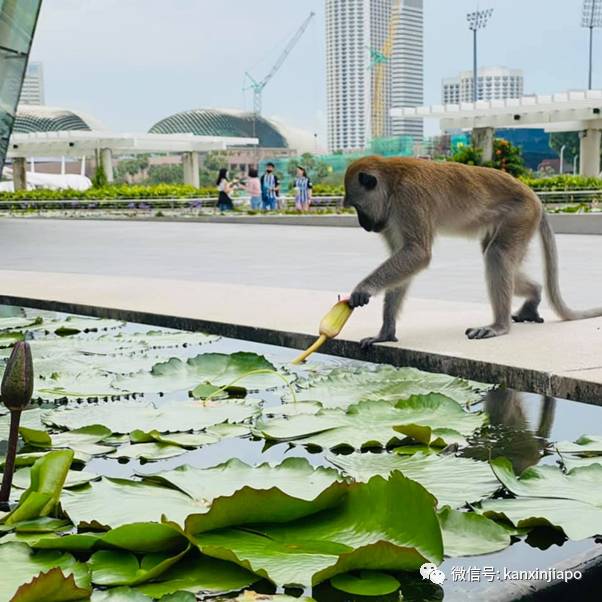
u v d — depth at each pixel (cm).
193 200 3503
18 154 4709
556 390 419
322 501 221
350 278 1081
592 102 3138
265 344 570
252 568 192
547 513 231
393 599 188
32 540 219
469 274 1114
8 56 1317
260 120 11975
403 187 559
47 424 353
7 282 862
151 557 208
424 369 491
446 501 248
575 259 1277
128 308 672
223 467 274
